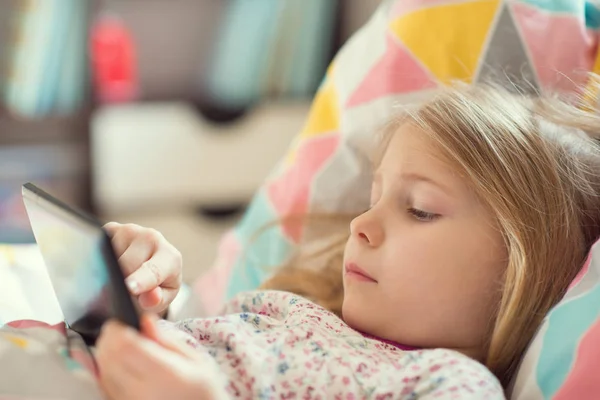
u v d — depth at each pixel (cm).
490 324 74
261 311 82
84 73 193
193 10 207
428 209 74
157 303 76
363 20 208
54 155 196
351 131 106
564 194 76
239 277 111
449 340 75
